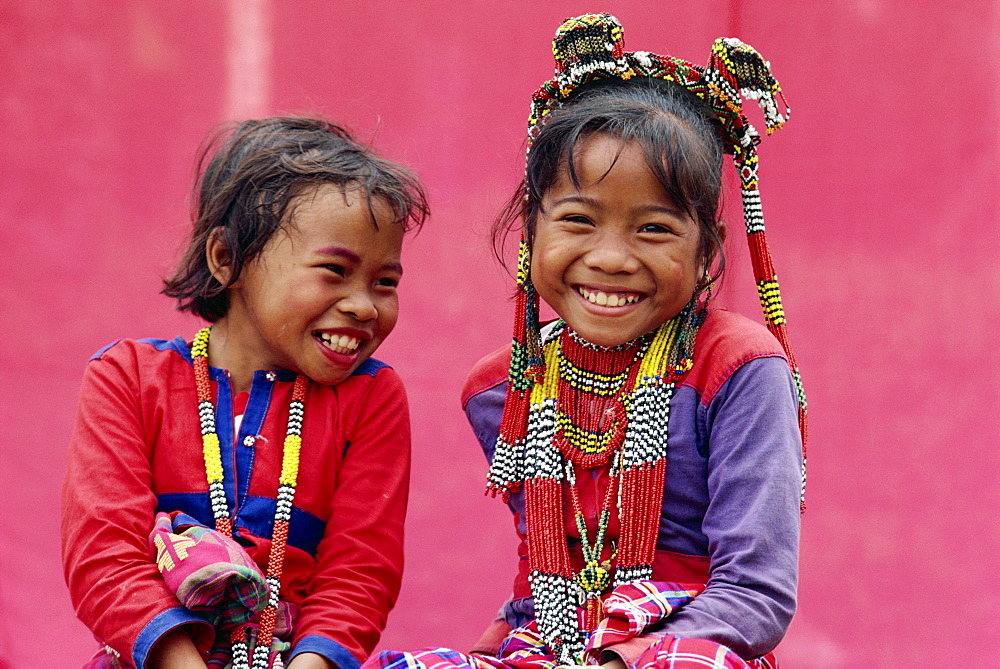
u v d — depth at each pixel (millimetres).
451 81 10391
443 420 10547
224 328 7758
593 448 7078
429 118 10414
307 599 7141
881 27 9969
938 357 9938
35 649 9961
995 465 9781
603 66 7285
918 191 9969
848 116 10094
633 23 10172
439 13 10352
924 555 9852
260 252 7223
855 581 9938
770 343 6859
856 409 10094
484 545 10438
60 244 10328
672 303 6797
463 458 10531
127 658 6500
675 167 6586
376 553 7289
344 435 7531
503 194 10438
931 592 9781
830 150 10156
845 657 9828
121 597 6492
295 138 7605
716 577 6316
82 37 10273
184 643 6477
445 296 10570
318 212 7109
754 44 10250
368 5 10359
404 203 7328
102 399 7246
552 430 7172
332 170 7250
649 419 6898
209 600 6391
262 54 10336
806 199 10234
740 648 6051
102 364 7453
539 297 7582
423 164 10445
